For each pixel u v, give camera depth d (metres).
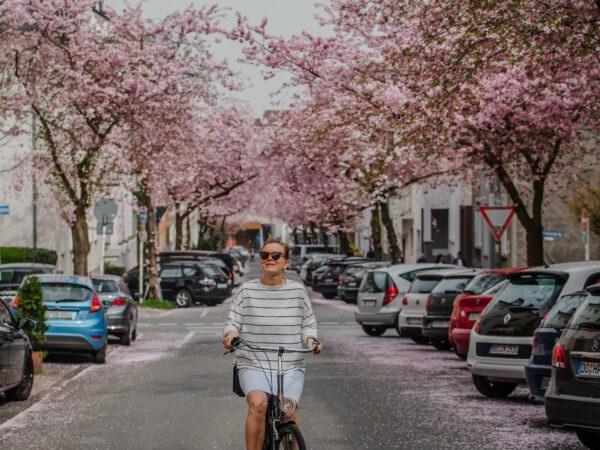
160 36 33.91
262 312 7.97
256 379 7.86
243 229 151.75
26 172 34.62
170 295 43.72
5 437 11.19
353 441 10.56
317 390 15.16
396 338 26.72
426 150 24.20
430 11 18.03
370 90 25.14
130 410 13.29
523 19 16.02
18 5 29.22
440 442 10.52
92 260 53.97
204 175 57.06
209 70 34.38
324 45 27.64
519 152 25.28
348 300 44.19
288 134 40.94
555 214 41.19
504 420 12.12
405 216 73.75
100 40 31.94
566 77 21.11
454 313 17.44
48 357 21.83
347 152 36.91
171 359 21.09
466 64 17.56
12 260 43.69
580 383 9.25
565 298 11.62
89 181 30.98
